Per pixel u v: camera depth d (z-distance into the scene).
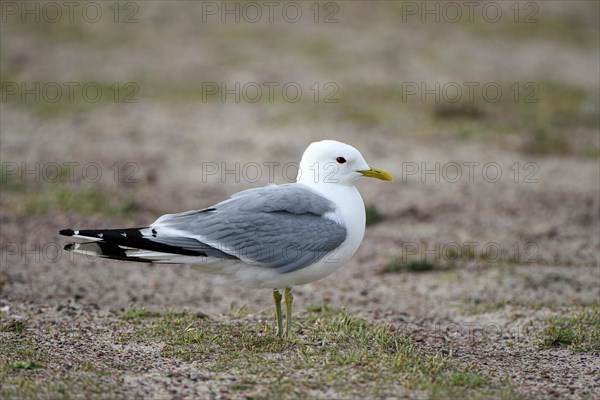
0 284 11.76
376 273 12.85
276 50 25.23
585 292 11.88
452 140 19.31
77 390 7.58
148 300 11.41
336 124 20.05
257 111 20.94
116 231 8.70
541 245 13.98
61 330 9.68
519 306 11.26
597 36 28.89
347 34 26.88
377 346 9.08
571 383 8.27
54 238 13.88
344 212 9.41
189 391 7.70
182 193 16.23
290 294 9.40
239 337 9.41
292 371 8.21
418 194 16.39
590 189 16.69
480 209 15.66
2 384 7.67
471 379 8.09
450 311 11.14
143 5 29.05
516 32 28.50
